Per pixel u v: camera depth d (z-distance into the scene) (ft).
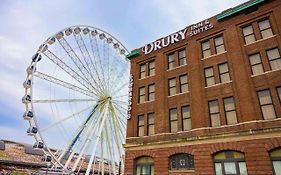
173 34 110.22
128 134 106.42
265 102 75.77
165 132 94.53
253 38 86.22
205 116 85.56
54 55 136.36
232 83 83.76
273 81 75.61
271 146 68.49
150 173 92.53
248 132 73.36
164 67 107.65
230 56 87.56
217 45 94.84
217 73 89.35
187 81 98.02
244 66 82.74
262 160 68.74
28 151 200.75
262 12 85.71
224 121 80.89
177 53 106.42
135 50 125.29
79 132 133.90
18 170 149.69
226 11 95.55
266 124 72.13
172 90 101.96
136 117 107.55
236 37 88.74
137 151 98.99
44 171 117.08
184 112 93.56
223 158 77.10
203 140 82.02
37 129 119.75
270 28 83.56
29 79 125.29
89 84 142.92
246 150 72.28
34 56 128.88
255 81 79.05
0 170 146.00
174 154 87.97
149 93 109.50
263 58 80.18
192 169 82.12
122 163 144.05
